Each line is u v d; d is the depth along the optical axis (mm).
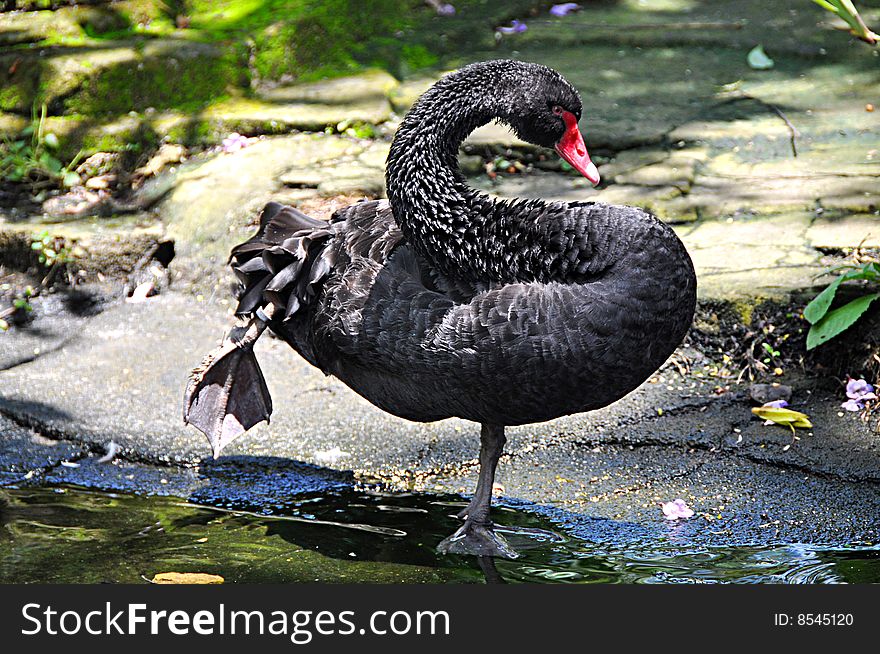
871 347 7660
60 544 6570
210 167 10547
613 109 11312
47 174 10703
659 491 6918
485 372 5871
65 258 9578
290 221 6902
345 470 7273
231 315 9055
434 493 7055
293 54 12164
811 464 7000
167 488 7180
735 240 8992
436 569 6312
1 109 11031
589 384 5867
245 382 6953
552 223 5855
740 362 8039
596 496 6910
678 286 5836
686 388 7820
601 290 5727
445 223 6066
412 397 6301
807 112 11109
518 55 12719
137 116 11172
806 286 8203
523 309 5758
